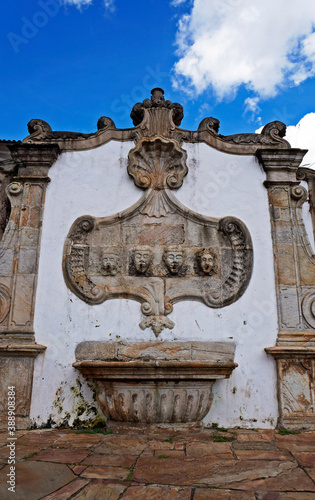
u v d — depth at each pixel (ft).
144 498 8.59
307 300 16.72
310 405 15.38
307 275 17.10
